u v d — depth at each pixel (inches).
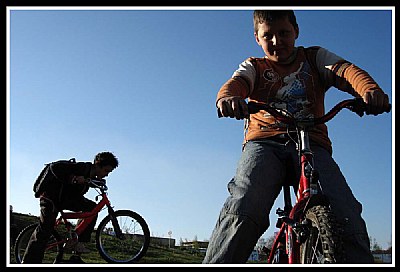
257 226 85.6
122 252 239.1
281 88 101.6
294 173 93.0
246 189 87.1
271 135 95.9
